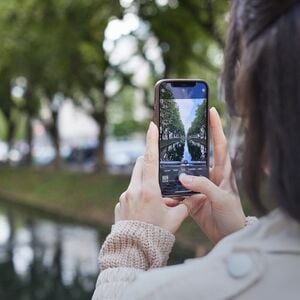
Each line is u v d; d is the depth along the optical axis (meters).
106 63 20.23
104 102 24.19
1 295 9.01
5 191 28.75
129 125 44.47
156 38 15.54
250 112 1.08
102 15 14.27
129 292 1.06
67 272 10.46
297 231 1.01
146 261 1.42
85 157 38.75
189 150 1.63
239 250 1.00
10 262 11.58
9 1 16.03
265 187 1.07
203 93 1.66
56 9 14.41
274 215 1.04
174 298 1.01
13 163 38.47
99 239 14.47
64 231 16.06
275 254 0.99
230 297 0.98
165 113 1.62
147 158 1.50
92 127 58.41
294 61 1.00
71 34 15.14
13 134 38.28
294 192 0.98
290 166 0.99
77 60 17.78
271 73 1.02
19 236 15.21
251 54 1.06
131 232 1.42
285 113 1.00
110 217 18.20
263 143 1.07
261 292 0.98
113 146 39.84
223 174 1.67
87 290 9.12
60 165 30.45
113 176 21.98
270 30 1.04
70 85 21.61
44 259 11.80
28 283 9.69
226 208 1.59
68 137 56.41
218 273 1.00
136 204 1.48
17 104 31.91
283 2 1.03
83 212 20.03
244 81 1.08
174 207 1.51
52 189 24.66
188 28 14.85
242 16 1.11
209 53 18.14
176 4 13.66
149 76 21.91
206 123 1.66
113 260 1.41
